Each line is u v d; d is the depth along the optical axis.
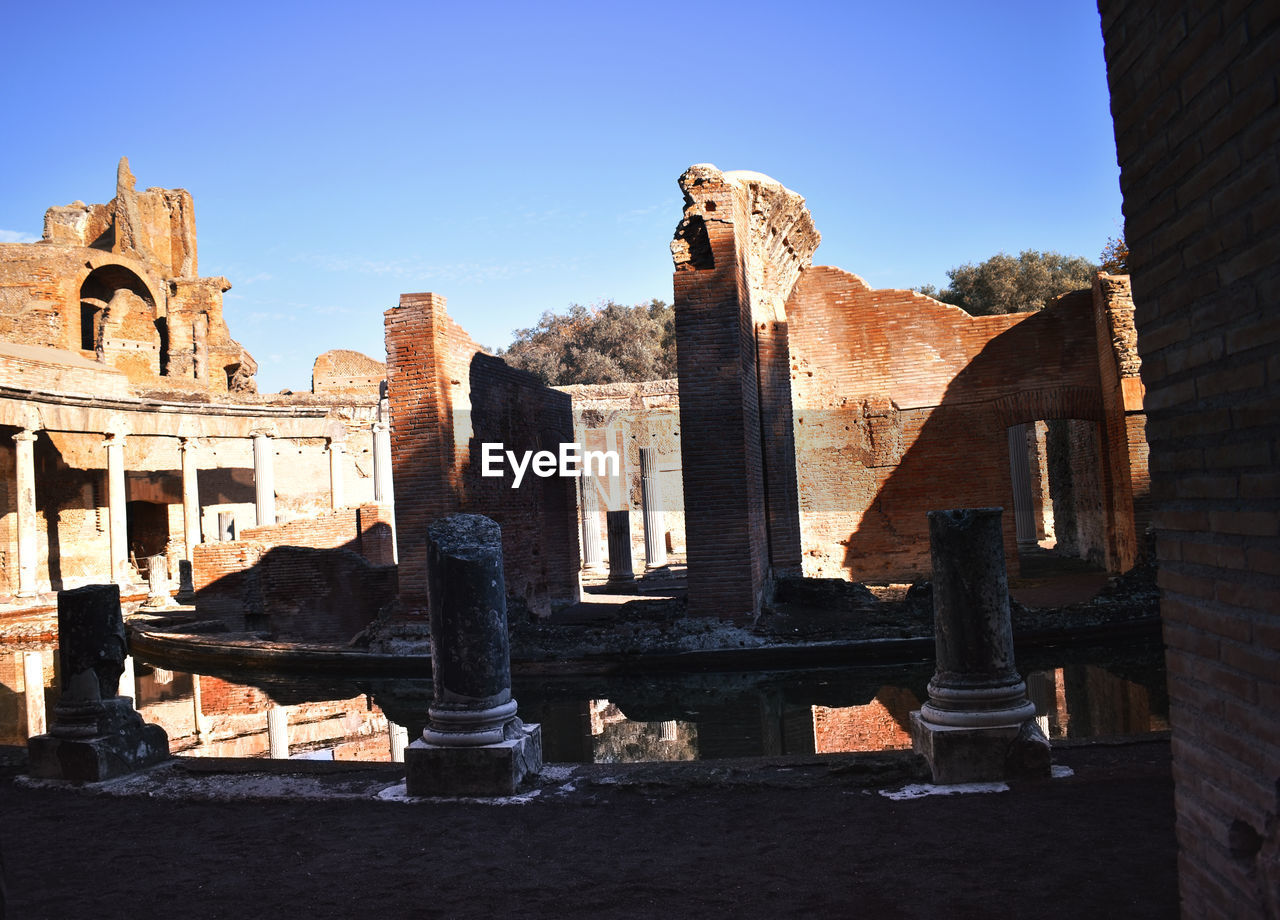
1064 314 22.17
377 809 6.64
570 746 10.66
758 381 19.22
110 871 5.54
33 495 28.88
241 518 38.94
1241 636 3.06
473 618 6.95
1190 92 3.12
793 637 15.05
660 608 16.45
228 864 5.59
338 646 17.09
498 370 19.89
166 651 19.36
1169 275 3.37
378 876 5.27
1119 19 3.54
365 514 25.55
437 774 6.82
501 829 6.05
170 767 8.11
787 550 19.47
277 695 15.10
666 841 5.66
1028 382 22.22
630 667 15.03
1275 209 2.75
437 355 16.58
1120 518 20.75
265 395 41.22
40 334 39.03
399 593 16.84
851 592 17.75
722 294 15.35
